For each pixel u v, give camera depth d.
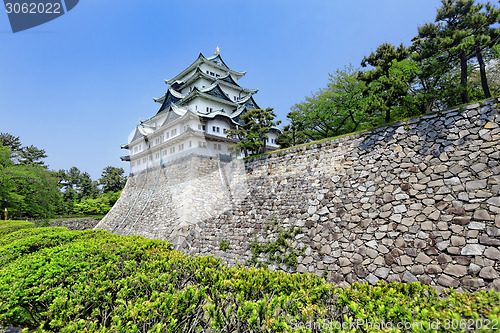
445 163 5.03
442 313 1.75
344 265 5.20
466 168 4.75
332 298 2.67
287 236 6.37
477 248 4.05
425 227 4.69
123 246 4.75
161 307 2.22
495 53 8.38
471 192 4.50
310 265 5.61
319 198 6.50
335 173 6.64
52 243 5.96
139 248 4.63
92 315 2.40
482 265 3.90
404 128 5.91
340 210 5.96
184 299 2.40
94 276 3.11
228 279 3.00
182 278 3.46
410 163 5.50
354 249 5.25
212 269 3.45
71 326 2.03
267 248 6.42
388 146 6.01
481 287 3.77
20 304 2.59
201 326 2.54
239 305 2.43
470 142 4.90
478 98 8.69
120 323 1.96
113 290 2.91
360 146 6.52
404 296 2.38
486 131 4.78
